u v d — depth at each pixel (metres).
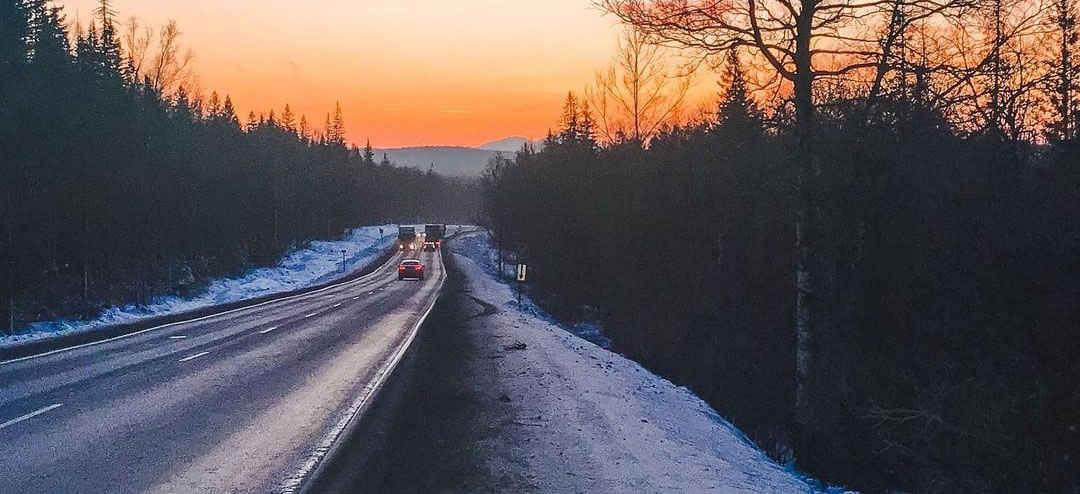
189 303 40.75
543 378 14.01
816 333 11.66
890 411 10.22
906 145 11.16
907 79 11.35
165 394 11.52
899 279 11.19
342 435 9.02
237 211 65.38
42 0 33.12
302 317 27.67
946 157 11.07
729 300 23.30
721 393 20.88
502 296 47.16
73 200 30.64
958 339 10.34
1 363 14.69
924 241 10.86
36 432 8.77
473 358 17.00
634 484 7.25
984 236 10.00
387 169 190.75
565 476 7.46
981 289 9.95
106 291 35.56
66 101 30.84
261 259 72.38
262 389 12.23
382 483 7.07
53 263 30.78
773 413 18.89
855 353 11.54
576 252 41.94
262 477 7.15
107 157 33.97
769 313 21.77
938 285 10.59
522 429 9.61
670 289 28.45
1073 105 10.48
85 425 9.20
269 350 17.56
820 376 11.52
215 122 71.75
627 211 32.03
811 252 11.56
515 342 20.34
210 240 57.47
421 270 60.56
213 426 9.35
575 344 22.05
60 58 33.03
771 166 13.38
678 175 28.67
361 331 22.64
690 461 8.39
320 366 15.11
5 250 24.58
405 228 112.69
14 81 28.23
